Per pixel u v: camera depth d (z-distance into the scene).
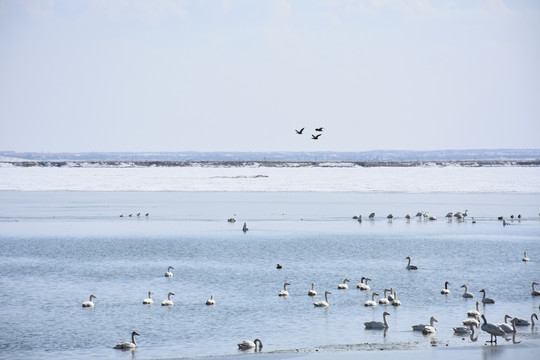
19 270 64.94
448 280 60.28
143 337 42.94
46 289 56.41
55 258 71.94
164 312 48.97
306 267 66.62
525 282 59.34
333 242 83.75
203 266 67.19
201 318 47.41
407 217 109.31
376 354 39.31
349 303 51.91
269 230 96.06
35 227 99.31
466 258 71.94
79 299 52.81
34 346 41.00
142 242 83.81
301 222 106.31
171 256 73.19
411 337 42.97
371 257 72.56
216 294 54.72
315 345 41.19
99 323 46.03
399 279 60.81
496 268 66.06
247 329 44.72
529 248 78.94
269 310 49.56
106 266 67.19
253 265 67.75
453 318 47.62
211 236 89.44
